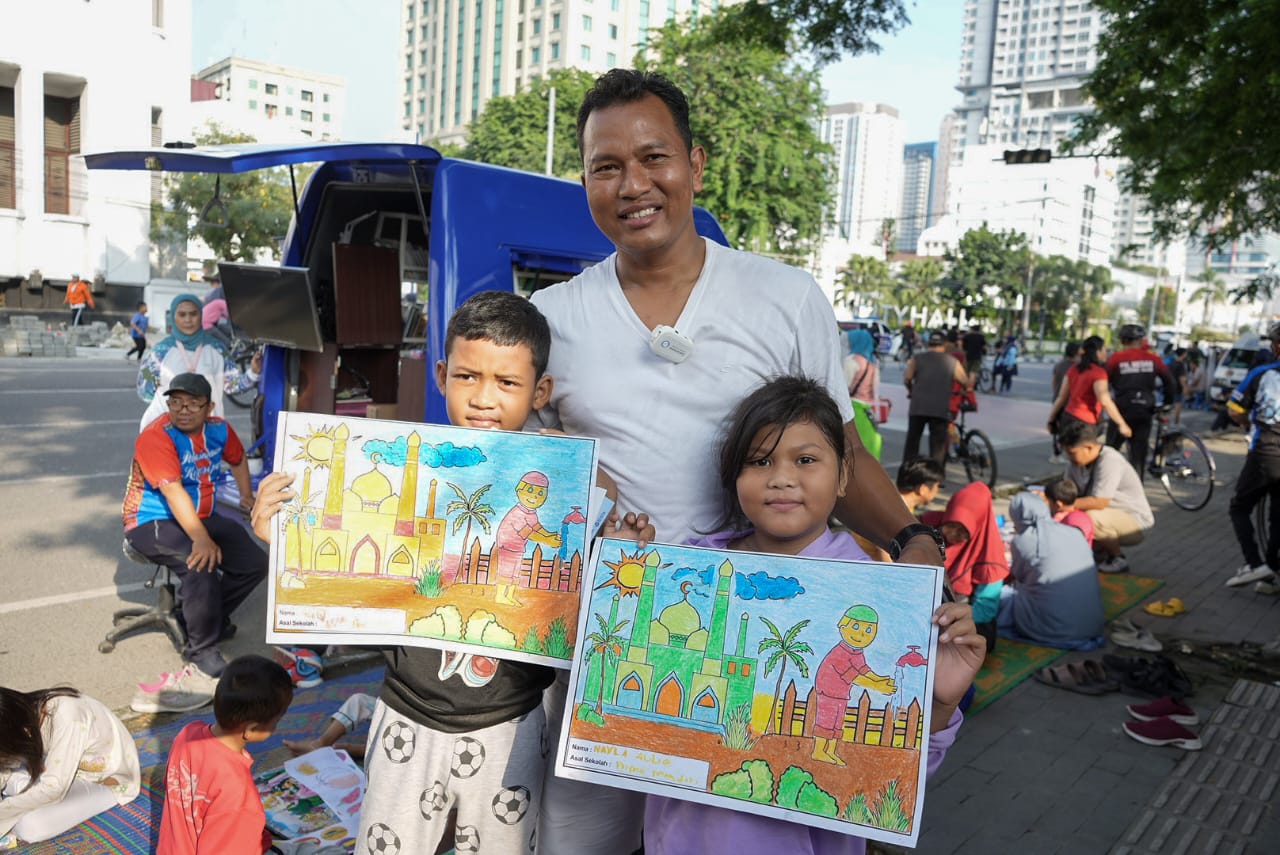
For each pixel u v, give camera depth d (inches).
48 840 118.6
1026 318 2797.7
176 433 171.6
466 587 75.0
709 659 70.3
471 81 3558.1
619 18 3228.3
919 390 381.1
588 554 74.3
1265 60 335.3
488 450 75.6
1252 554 262.2
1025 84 6328.7
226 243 988.6
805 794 66.9
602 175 76.2
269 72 4318.4
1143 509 271.4
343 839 114.3
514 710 75.7
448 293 184.7
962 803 140.4
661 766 69.6
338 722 141.3
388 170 208.7
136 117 931.3
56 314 860.0
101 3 890.1
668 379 78.2
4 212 839.1
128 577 222.7
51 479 315.0
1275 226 545.0
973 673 66.5
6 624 189.8
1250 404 287.6
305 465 75.5
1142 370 374.0
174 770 103.8
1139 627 217.3
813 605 69.6
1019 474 440.8
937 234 4822.8
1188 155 394.0
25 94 843.4
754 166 1143.6
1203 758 156.9
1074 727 167.9
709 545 78.1
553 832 81.4
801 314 79.2
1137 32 382.0
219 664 168.6
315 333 196.1
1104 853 127.9
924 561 74.1
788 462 72.0
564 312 82.7
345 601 75.1
